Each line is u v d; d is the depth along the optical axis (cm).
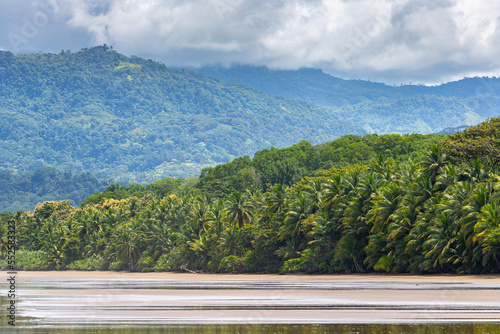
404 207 13612
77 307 10450
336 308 9325
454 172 13738
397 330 7269
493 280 11656
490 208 11656
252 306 9906
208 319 8694
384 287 11794
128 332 7794
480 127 16788
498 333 6906
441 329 7244
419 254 13462
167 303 10700
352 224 15150
